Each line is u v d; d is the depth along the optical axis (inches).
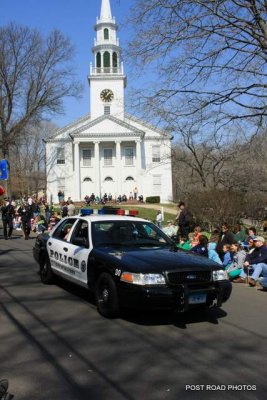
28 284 380.8
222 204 812.0
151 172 2652.6
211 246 496.4
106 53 2851.9
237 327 257.6
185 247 520.4
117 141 2618.1
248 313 291.7
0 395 147.6
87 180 2687.0
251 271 406.9
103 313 273.6
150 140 2674.7
